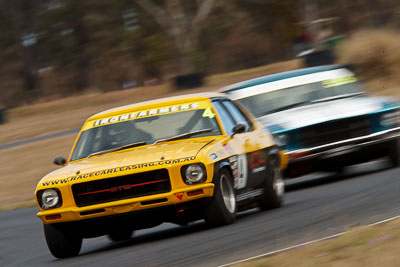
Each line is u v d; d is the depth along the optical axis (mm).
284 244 13969
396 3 129000
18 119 96875
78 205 17625
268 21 145375
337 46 74500
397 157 29484
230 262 12977
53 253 18234
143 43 149125
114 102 97375
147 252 16188
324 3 133375
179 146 18406
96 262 16156
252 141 21141
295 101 30344
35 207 35219
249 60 152250
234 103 22266
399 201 18062
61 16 161125
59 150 56094
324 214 18250
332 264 10945
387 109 28969
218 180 17719
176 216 17484
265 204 22141
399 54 62000
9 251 21562
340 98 30641
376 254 11094
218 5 147375
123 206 17328
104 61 152500
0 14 164625
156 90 99250
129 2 152750
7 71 164500
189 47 110812
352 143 28250
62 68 164875
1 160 55969
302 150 27938
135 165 17500
